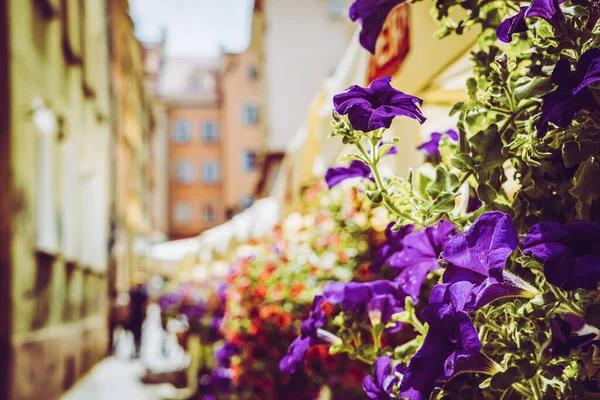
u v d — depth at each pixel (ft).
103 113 54.34
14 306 24.09
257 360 13.92
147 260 64.54
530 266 2.67
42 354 27.89
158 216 172.55
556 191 3.18
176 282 59.62
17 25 25.80
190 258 49.75
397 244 3.84
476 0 3.92
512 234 2.65
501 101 3.26
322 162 15.71
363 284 3.84
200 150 176.96
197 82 183.52
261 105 76.79
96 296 49.16
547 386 2.84
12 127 24.36
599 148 2.89
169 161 176.45
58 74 34.83
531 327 2.91
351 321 3.89
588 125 2.82
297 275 13.65
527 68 3.39
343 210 13.61
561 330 2.89
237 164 160.35
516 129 3.25
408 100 2.93
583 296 2.64
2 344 23.31
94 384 37.70
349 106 2.94
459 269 2.78
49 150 31.14
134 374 42.14
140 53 105.50
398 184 3.21
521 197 3.23
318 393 13.33
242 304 14.44
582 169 2.94
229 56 161.38
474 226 2.74
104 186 54.95
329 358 11.35
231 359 16.62
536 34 3.15
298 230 14.37
